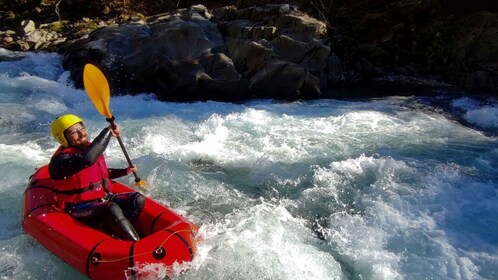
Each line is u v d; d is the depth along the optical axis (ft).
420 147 21.34
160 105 26.89
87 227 13.47
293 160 20.06
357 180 18.31
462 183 17.93
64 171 13.64
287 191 17.94
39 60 32.42
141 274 12.23
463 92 29.63
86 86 15.60
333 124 23.95
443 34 32.45
